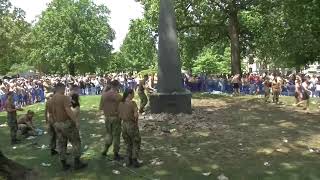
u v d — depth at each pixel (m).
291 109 20.06
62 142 9.44
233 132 13.76
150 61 83.50
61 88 9.43
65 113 9.34
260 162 10.05
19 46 51.59
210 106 21.08
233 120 16.28
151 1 34.34
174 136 13.16
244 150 11.26
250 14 39.81
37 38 72.31
